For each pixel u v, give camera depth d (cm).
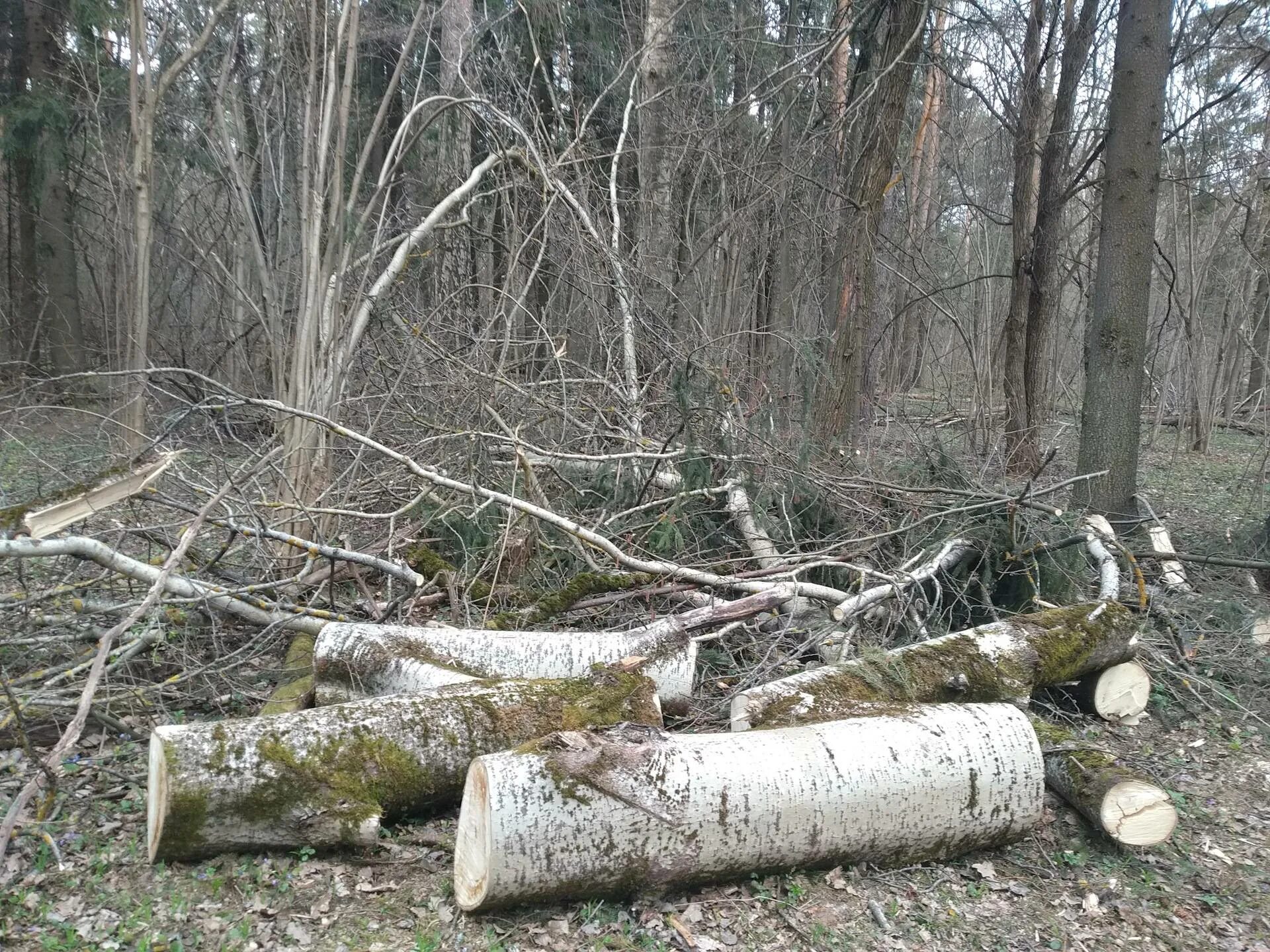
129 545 582
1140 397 791
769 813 324
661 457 668
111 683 437
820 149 1173
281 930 299
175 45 908
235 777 326
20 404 803
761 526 656
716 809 318
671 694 449
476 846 306
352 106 993
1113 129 781
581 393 771
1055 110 1209
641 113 1030
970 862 362
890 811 338
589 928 306
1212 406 1762
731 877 332
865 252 919
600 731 335
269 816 329
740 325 1066
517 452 603
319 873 330
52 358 1555
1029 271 1245
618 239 880
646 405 771
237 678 467
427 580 577
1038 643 462
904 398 1457
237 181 630
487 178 932
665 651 452
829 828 331
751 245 1142
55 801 357
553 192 781
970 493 627
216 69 922
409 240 685
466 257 952
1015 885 349
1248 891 355
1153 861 372
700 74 1212
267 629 479
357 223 649
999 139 1702
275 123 776
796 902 328
